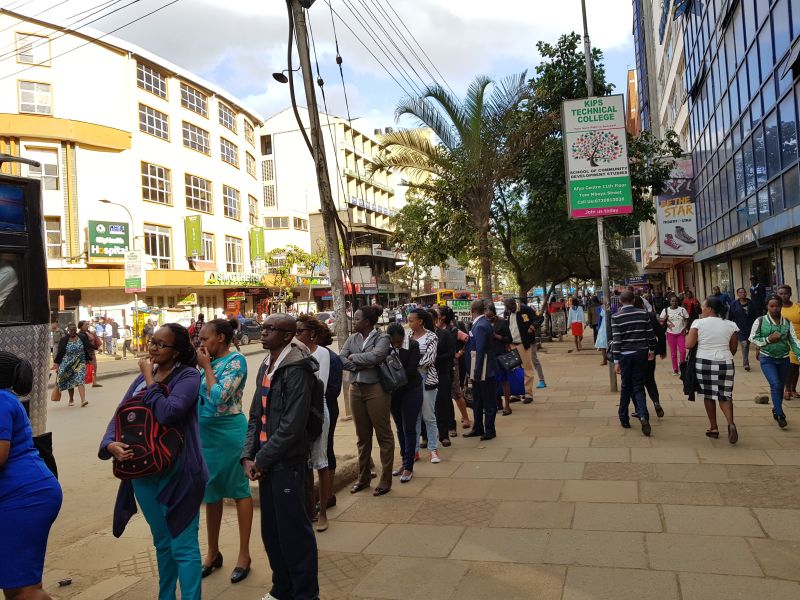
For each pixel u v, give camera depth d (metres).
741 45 16.72
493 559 4.35
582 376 14.02
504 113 14.90
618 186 11.45
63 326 31.67
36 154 33.62
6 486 3.18
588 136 11.58
